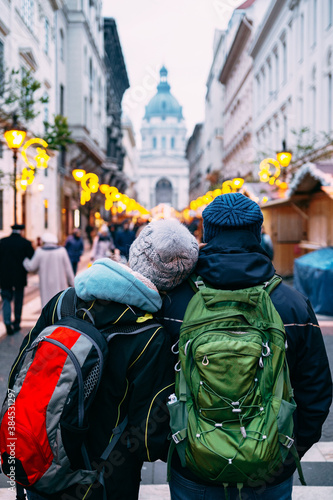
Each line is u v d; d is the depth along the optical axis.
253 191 16.16
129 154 98.75
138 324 1.78
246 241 1.79
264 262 1.76
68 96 36.16
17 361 1.87
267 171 16.03
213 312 1.64
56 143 12.27
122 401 1.78
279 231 15.24
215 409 1.53
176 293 1.84
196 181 85.19
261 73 33.25
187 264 1.79
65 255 7.64
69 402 1.60
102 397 1.75
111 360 1.74
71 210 35.81
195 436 1.56
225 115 52.91
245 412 1.54
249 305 1.64
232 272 1.69
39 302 11.23
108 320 1.75
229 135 49.34
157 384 1.75
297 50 23.98
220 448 1.51
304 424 1.79
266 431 1.53
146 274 1.82
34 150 22.95
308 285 9.91
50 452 1.59
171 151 152.12
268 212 15.46
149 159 141.88
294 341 1.71
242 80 40.50
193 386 1.59
